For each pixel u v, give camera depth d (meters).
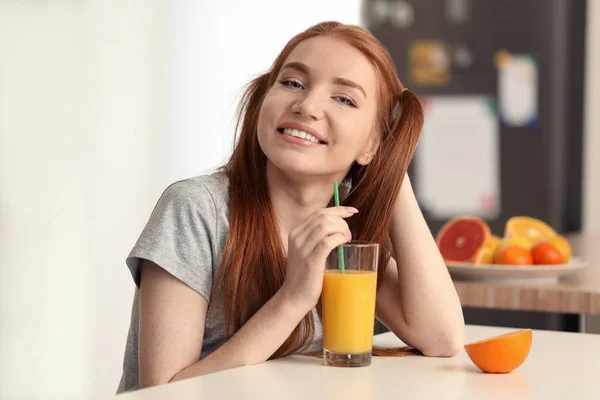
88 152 4.05
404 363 1.46
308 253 1.42
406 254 1.68
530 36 5.37
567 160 5.67
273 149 1.55
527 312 3.95
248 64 4.70
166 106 4.40
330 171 1.58
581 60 5.64
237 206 1.63
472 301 2.22
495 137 5.46
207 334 1.64
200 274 1.57
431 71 5.46
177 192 1.63
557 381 1.32
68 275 3.97
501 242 2.45
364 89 1.58
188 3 4.46
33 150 3.86
